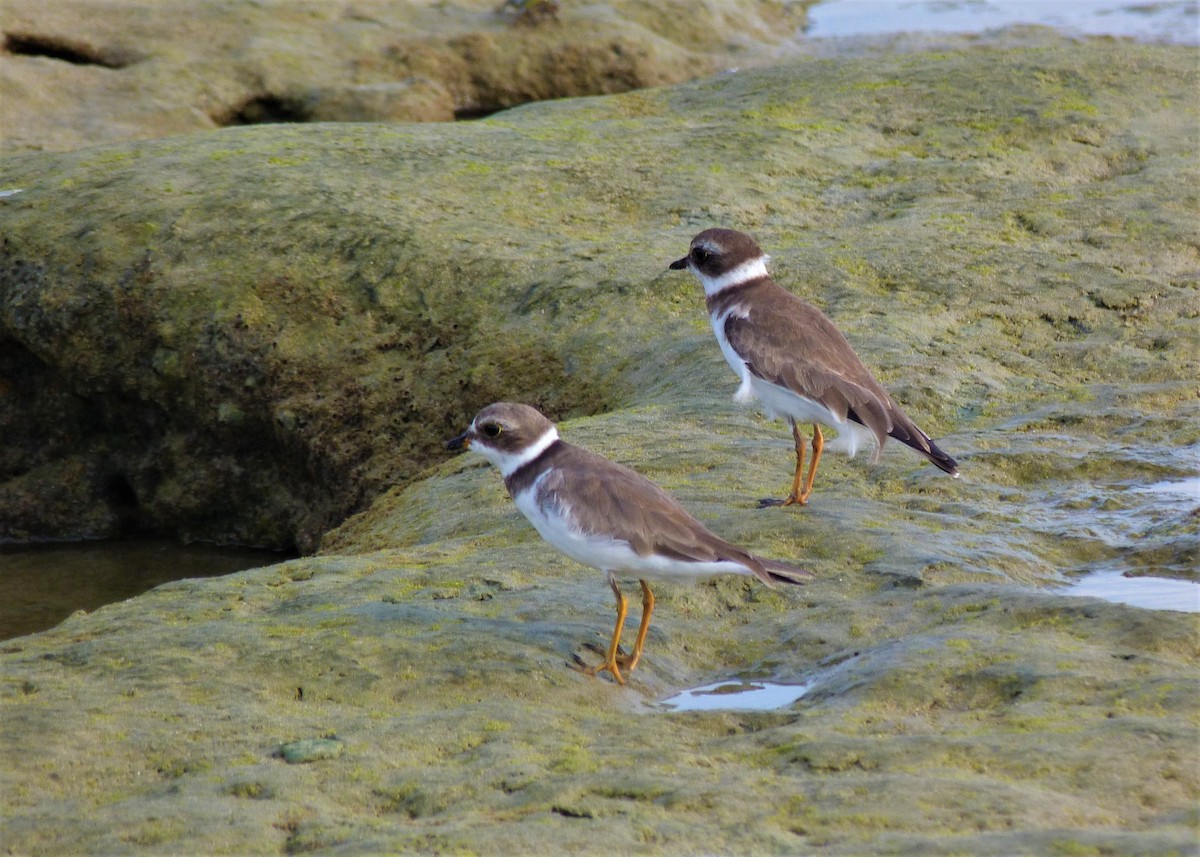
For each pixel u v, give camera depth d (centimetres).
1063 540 1083
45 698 820
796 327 1127
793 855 600
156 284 1805
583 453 901
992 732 727
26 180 2019
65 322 1828
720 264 1191
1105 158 2047
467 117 2888
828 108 2222
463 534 1154
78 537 1959
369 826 655
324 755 736
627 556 843
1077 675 786
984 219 1827
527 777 699
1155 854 575
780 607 958
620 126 2205
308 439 1719
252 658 869
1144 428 1297
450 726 771
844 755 704
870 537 1044
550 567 1027
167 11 2892
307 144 2105
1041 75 2294
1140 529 1102
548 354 1623
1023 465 1227
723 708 830
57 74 2664
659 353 1552
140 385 1834
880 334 1498
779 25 3228
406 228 1823
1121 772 667
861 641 897
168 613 973
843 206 1911
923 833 613
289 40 2862
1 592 1739
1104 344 1495
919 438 1095
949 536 1064
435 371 1684
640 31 3012
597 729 770
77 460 1956
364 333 1742
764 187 1952
